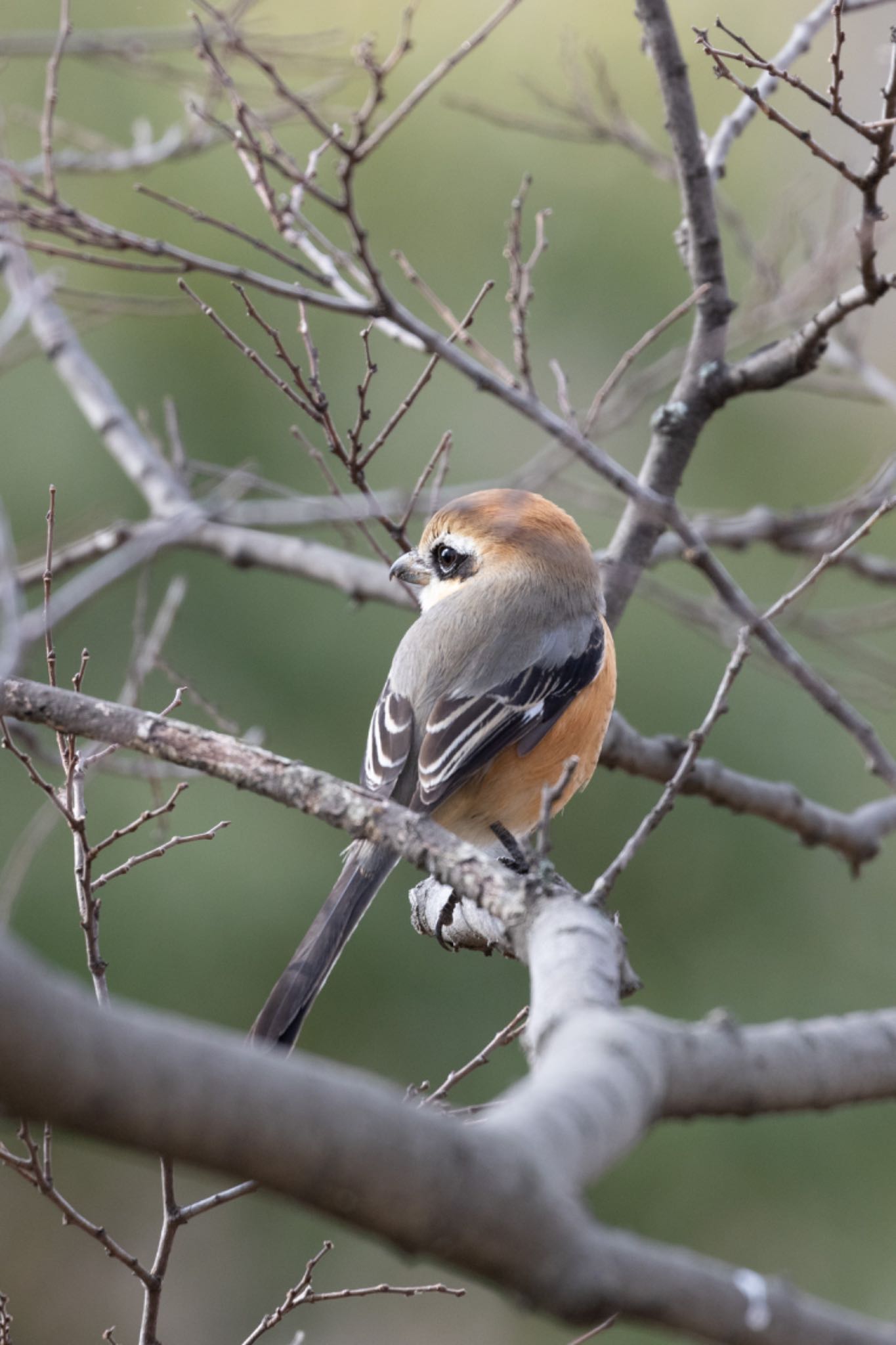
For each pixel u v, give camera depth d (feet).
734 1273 9.55
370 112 20.49
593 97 44.80
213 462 43.96
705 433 47.98
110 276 43.91
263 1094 8.59
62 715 18.13
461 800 25.26
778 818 28.71
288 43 34.88
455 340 28.55
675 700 43.60
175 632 43.37
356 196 45.68
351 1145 8.66
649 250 46.14
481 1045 44.42
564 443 23.18
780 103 46.24
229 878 41.24
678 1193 44.39
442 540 28.07
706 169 26.22
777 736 43.83
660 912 45.60
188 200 44.09
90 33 33.53
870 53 44.42
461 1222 8.81
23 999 8.12
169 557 43.57
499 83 46.62
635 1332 40.47
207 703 27.89
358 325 44.65
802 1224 43.88
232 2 35.35
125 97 44.34
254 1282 49.83
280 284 21.21
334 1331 49.65
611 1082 10.21
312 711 43.60
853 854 29.58
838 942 45.50
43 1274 49.62
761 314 34.78
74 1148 50.14
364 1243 50.34
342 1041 44.29
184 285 21.84
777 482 47.98
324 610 44.04
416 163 46.06
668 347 45.85
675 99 25.96
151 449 33.12
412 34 45.98
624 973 13.66
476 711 24.59
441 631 25.61
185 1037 8.68
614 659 26.63
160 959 40.73
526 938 14.16
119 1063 8.37
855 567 33.63
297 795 17.11
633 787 46.14
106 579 28.40
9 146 43.75
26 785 41.39
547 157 46.44
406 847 16.05
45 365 42.98
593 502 34.04
